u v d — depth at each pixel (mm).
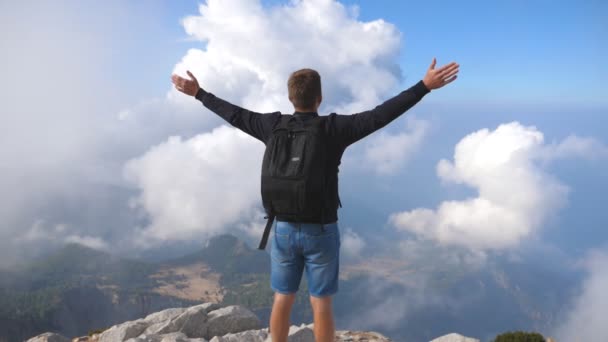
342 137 4328
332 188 4379
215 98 5246
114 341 9172
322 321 4641
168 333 8906
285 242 4559
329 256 4508
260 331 8844
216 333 9500
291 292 4781
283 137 4430
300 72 4578
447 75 4125
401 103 4129
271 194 4359
